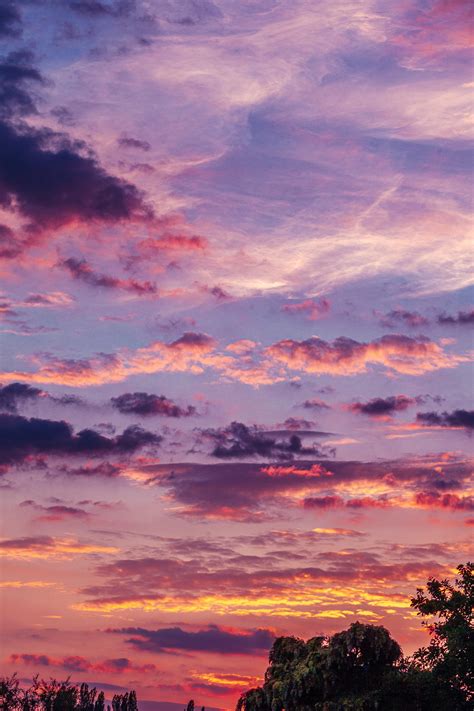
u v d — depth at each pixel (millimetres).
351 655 42500
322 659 42844
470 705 40000
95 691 55062
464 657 39844
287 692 42844
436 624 41438
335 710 41031
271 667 45156
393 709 40656
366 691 41688
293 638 46281
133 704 58250
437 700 40312
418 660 41156
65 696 53156
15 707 51969
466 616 41062
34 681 53281
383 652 42188
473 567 42250
